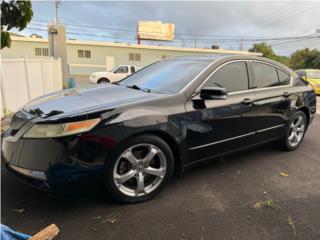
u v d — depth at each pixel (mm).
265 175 3699
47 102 3045
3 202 2807
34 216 2609
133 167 2828
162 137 2986
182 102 3102
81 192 2562
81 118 2510
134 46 30203
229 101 3502
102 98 3062
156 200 2977
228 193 3184
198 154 3295
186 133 3094
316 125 6898
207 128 3283
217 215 2740
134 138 2736
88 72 29516
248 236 2438
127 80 4109
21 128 2645
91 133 2504
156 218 2654
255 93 3865
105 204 2844
